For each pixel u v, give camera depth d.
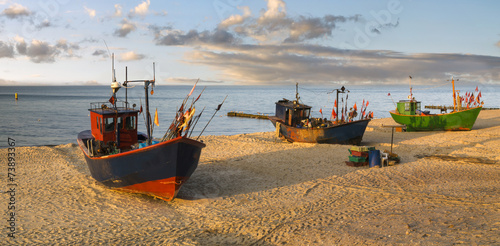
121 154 13.13
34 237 9.95
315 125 26.80
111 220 11.52
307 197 13.77
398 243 8.41
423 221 9.95
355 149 19.09
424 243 8.20
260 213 12.02
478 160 19.88
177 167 12.62
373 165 18.72
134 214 12.15
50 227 10.76
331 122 27.58
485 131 31.38
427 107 92.62
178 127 13.05
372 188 14.67
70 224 11.06
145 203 13.46
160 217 11.85
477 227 8.92
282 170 18.25
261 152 22.92
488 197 12.48
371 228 9.73
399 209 11.48
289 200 13.45
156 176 13.02
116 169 13.64
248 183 15.99
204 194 14.48
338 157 21.08
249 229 10.48
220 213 12.13
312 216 11.41
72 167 18.89
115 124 15.71
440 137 28.89
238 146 25.20
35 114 68.81
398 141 27.64
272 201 13.38
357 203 12.67
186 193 14.60
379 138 29.48
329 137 24.98
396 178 16.31
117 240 9.76
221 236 10.03
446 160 20.05
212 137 29.95
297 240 9.38
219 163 19.89
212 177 17.00
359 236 9.15
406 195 13.36
